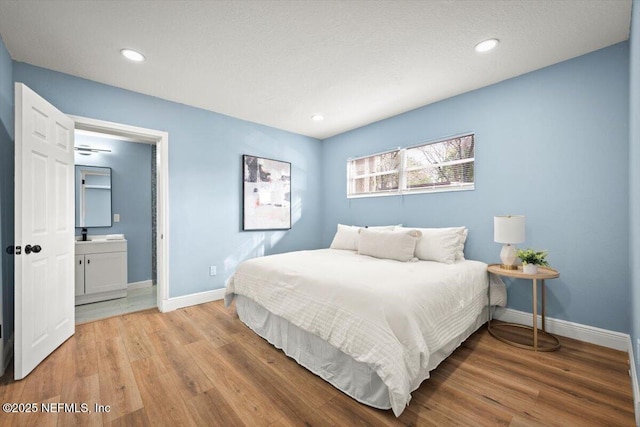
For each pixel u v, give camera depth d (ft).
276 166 13.64
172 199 10.41
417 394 5.38
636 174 5.11
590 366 6.32
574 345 7.34
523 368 6.27
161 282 10.23
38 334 6.47
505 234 7.78
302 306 6.37
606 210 7.25
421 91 9.73
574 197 7.72
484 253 9.40
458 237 9.05
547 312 8.20
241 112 11.64
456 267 7.91
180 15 6.00
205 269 11.25
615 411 4.89
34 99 6.39
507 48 7.24
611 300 7.19
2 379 5.93
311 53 7.45
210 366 6.48
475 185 9.60
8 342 6.79
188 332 8.36
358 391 5.25
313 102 10.64
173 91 9.67
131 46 7.08
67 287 7.75
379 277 6.43
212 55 7.52
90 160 12.87
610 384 5.65
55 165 7.22
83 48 7.15
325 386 5.74
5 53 6.99
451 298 6.43
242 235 12.42
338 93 9.88
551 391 5.44
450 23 6.28
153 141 10.81
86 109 8.70
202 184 11.21
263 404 5.18
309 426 4.63
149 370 6.29
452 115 10.16
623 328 7.02
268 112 11.65
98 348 7.30
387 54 7.50
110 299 12.05
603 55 7.26
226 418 4.82
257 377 6.05
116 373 6.15
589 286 7.50
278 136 13.80
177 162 10.54
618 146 7.06
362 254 10.02
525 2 5.66
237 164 12.31
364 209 13.44
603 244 7.29
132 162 13.94
